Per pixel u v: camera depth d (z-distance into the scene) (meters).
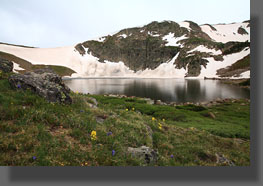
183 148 10.70
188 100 55.09
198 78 166.88
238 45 192.50
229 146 14.12
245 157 11.91
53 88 9.60
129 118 12.51
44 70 13.41
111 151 6.43
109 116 10.79
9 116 6.61
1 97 7.55
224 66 173.12
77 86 97.06
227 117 29.67
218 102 48.88
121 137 8.04
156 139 10.86
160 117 27.38
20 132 5.97
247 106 40.66
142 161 6.46
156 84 110.69
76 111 9.33
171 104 47.12
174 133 13.55
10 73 12.57
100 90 79.88
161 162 7.23
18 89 8.91
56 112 8.03
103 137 7.34
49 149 5.54
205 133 15.89
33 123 6.66
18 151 5.14
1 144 5.08
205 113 30.81
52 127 7.03
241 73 141.62
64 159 5.33
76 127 7.46
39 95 8.89
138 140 8.54
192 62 191.50
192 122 24.72
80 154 5.70
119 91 76.56
